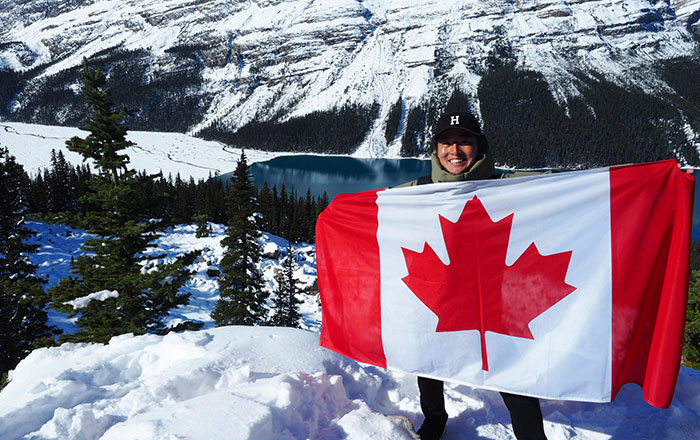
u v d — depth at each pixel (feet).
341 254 8.76
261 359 9.64
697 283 34.14
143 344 10.69
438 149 7.80
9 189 54.80
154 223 36.58
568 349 6.98
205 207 212.23
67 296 33.83
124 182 35.14
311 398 8.01
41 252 119.14
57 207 199.52
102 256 36.09
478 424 8.43
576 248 7.07
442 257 7.73
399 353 8.07
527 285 7.29
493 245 7.47
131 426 6.07
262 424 6.38
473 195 7.59
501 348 7.37
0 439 6.75
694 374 10.07
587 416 8.78
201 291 110.22
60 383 8.00
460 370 7.58
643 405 9.04
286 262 86.48
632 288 6.81
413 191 7.96
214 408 6.58
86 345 10.94
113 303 33.78
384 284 8.25
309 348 10.39
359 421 7.34
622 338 6.82
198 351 9.89
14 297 45.62
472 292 7.59
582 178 7.11
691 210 6.35
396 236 8.16
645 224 6.77
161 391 7.82
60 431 6.59
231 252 72.08
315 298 110.73
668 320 6.46
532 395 7.07
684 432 8.19
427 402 7.89
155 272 33.91
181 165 531.09
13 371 10.27
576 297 7.03
